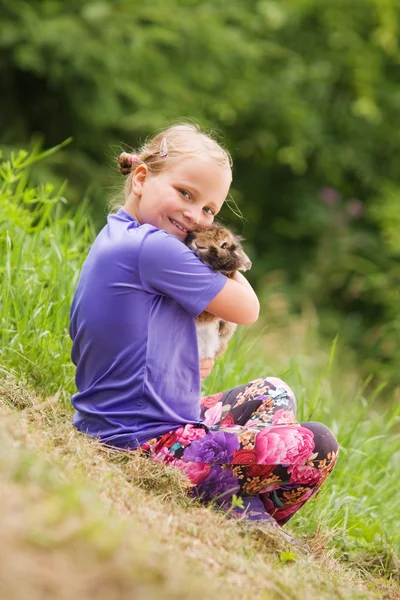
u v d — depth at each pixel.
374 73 19.73
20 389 5.68
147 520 4.12
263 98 18.80
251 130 19.17
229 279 5.36
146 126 16.30
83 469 4.50
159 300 5.28
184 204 5.45
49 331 6.72
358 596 4.61
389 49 19.14
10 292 6.72
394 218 17.34
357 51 19.44
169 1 16.88
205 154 5.46
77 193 15.97
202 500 5.21
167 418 5.19
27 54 15.01
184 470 5.09
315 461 5.25
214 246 5.34
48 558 3.03
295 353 11.35
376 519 6.83
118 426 5.19
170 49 17.45
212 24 17.38
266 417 5.55
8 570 2.91
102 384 5.29
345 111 19.91
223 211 19.33
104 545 3.16
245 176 19.98
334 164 19.66
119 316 5.20
